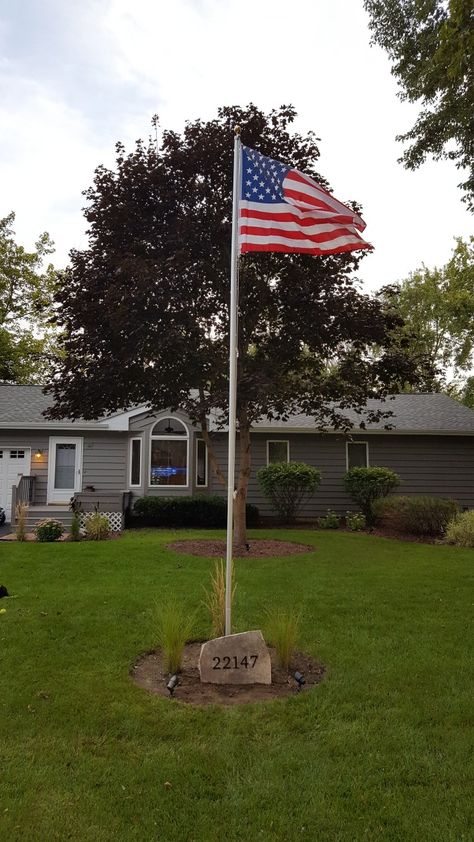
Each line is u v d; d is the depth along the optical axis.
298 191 5.22
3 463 16.61
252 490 16.89
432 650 4.91
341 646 5.00
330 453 17.31
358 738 3.36
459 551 10.59
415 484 17.31
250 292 9.02
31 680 4.18
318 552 10.07
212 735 3.40
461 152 12.05
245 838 2.49
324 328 8.84
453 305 23.36
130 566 8.42
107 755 3.17
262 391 8.03
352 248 5.21
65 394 9.53
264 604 6.31
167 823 2.58
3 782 2.89
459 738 3.36
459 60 7.11
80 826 2.55
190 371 8.85
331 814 2.65
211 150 8.66
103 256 8.92
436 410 18.78
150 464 16.56
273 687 4.18
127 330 8.26
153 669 4.53
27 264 27.61
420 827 2.55
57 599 6.44
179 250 8.27
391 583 7.42
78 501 14.77
